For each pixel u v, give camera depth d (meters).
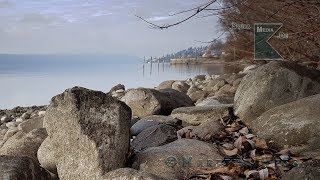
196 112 3.31
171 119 3.40
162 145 2.63
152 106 4.57
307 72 3.09
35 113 8.06
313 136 2.47
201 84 9.07
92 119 2.21
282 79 3.02
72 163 2.18
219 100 4.46
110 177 1.93
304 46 3.47
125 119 2.30
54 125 2.29
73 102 2.23
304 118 2.55
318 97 2.66
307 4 2.49
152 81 16.45
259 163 2.31
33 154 2.81
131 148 2.46
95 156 2.11
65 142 2.23
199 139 2.75
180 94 5.08
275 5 2.65
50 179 2.18
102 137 2.16
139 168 2.25
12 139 3.27
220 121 3.10
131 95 4.70
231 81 7.92
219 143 2.66
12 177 1.89
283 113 2.68
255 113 3.00
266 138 2.62
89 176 2.10
